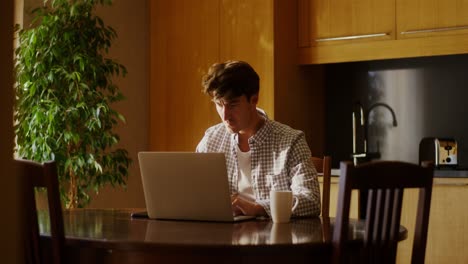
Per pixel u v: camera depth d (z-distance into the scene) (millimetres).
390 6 4270
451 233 3891
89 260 2055
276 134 2689
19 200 949
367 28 4344
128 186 4957
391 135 4660
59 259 2066
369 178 1937
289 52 4586
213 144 2809
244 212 2508
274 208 2367
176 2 4914
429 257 3955
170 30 4941
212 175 2328
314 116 4836
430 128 4527
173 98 4930
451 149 4180
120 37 4891
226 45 4680
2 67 886
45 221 2541
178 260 1931
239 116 2594
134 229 2215
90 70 4160
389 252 2041
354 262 2006
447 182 3912
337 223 1926
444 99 4477
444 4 4105
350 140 4840
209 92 2605
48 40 4059
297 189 2559
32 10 4266
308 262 1937
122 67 4320
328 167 2848
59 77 4039
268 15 4488
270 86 4469
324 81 4941
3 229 889
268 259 1908
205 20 4777
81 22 4172
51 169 2045
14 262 902
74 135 3977
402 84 4629
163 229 2207
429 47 4148
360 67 4801
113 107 4852
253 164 2688
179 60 4898
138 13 5031
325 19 4500
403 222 4031
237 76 2566
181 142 4887
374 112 4730
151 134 5035
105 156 4254
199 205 2391
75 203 4148
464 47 4051
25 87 3979
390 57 4266
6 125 896
